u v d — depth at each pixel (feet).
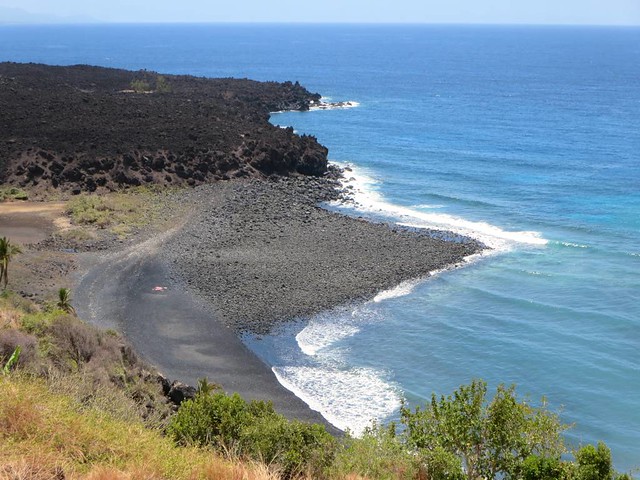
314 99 572.10
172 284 179.11
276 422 73.05
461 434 71.05
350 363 145.07
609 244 219.82
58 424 49.88
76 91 397.60
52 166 267.59
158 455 49.75
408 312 169.27
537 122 474.49
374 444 70.59
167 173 277.03
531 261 204.95
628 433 121.49
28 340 94.07
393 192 285.43
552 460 67.87
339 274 189.78
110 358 111.75
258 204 252.62
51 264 185.68
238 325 159.33
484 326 162.71
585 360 147.23
